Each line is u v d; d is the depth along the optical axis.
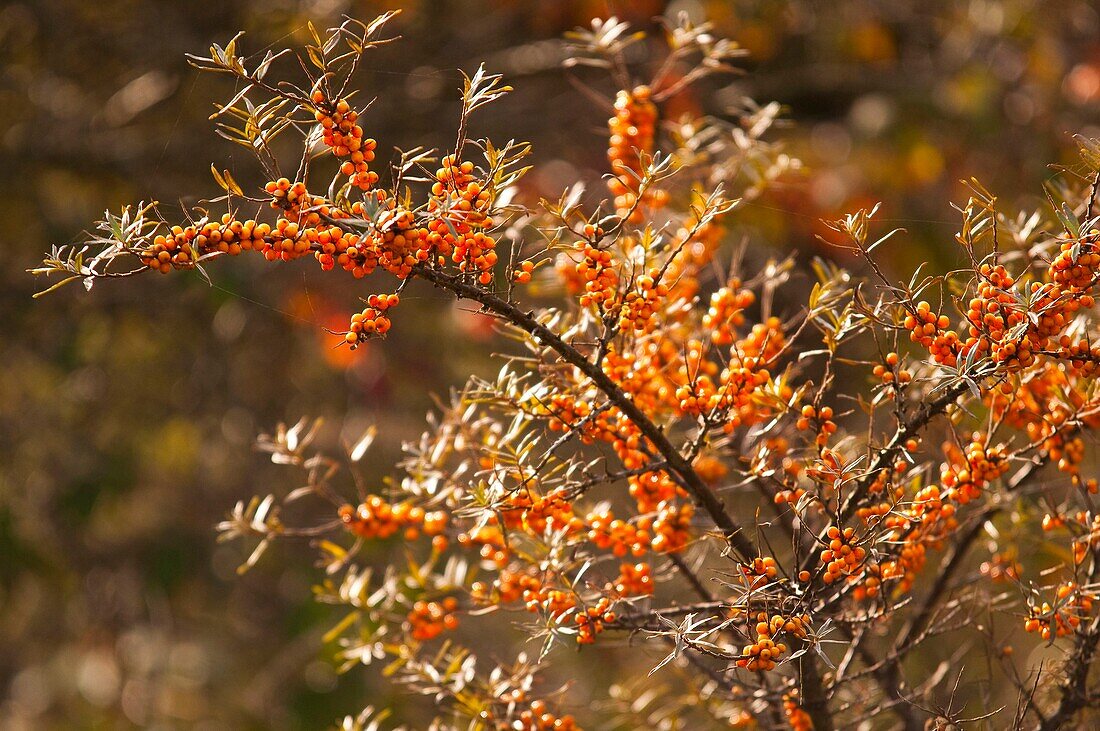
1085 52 5.37
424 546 4.82
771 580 2.38
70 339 5.25
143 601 5.76
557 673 3.55
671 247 2.56
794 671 2.45
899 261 5.10
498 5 5.68
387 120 5.30
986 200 2.40
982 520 2.54
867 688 2.59
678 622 2.54
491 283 2.37
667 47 5.28
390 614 2.60
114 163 5.06
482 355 5.45
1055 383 2.45
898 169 5.19
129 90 5.19
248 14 4.87
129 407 5.53
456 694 2.51
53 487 5.39
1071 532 2.46
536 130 5.61
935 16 5.74
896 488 2.40
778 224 4.80
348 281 5.05
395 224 2.32
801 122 5.82
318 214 2.33
